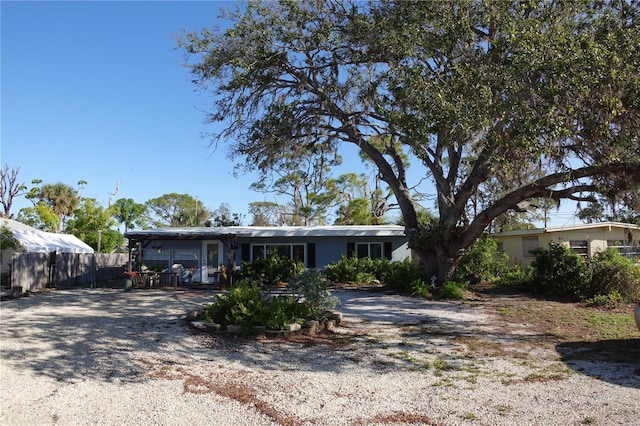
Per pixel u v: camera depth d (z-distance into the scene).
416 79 11.41
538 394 6.04
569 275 15.76
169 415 5.39
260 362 7.71
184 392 6.19
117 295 18.16
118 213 49.88
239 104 15.53
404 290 17.70
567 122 8.95
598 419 5.14
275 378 6.84
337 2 14.72
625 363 7.48
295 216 41.41
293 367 7.42
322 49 14.75
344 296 16.97
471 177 15.67
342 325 11.02
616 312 12.48
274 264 21.83
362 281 21.98
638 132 8.59
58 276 22.14
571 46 9.26
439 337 9.69
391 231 25.06
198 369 7.28
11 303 15.45
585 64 8.76
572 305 13.95
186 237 21.52
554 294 16.23
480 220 16.05
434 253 17.86
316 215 40.25
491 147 10.67
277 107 15.02
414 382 6.62
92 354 8.14
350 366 7.48
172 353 8.25
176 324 11.00
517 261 24.88
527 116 8.95
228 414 5.43
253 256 25.33
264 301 10.54
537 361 7.72
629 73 8.60
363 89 14.49
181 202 65.12
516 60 9.55
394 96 12.37
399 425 5.11
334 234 25.05
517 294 16.86
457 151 16.94
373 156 18.14
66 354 8.12
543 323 11.20
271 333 9.48
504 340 9.38
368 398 5.96
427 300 15.41
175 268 22.97
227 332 9.72
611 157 8.97
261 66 14.80
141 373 7.05
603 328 10.38
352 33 13.98
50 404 5.73
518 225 31.27
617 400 5.73
